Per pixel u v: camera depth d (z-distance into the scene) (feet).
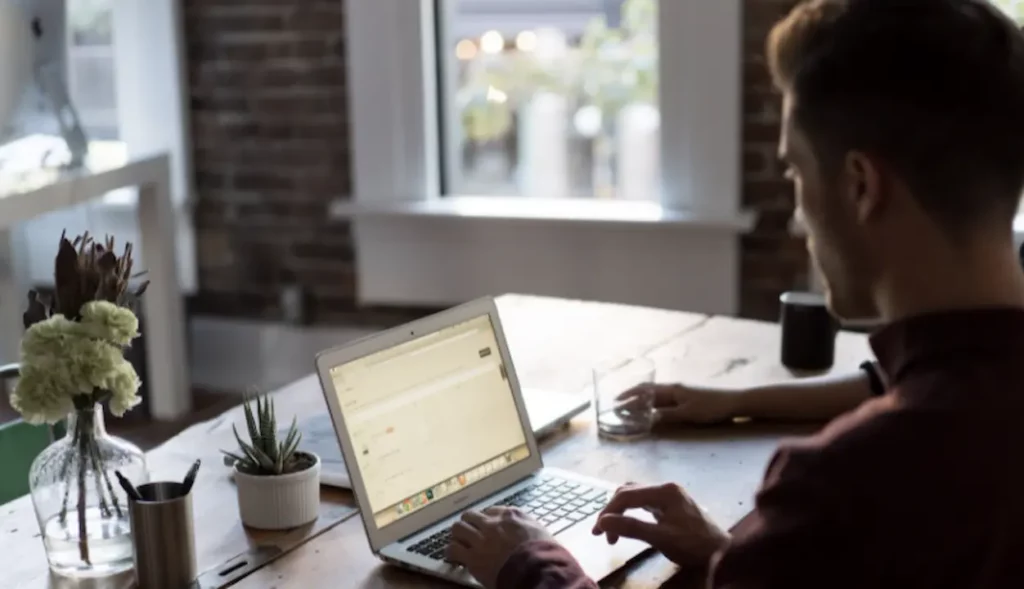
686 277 12.03
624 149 12.45
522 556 4.41
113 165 11.50
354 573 4.83
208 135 13.47
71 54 12.46
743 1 11.35
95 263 4.77
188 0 13.15
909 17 3.10
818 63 3.20
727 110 11.54
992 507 3.01
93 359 4.63
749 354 7.55
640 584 4.69
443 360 5.43
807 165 3.33
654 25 12.06
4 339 11.53
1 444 6.29
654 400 6.39
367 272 13.10
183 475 5.82
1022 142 3.07
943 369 3.12
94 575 4.88
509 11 12.57
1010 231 3.21
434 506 5.16
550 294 12.54
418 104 12.61
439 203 12.78
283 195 13.38
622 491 4.97
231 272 13.79
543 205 12.56
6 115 10.83
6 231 11.40
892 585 3.05
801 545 3.11
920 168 3.08
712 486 5.62
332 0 12.69
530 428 5.73
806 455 3.18
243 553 5.00
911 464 3.03
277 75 13.07
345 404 4.97
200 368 14.07
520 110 12.75
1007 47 3.08
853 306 3.41
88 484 4.83
